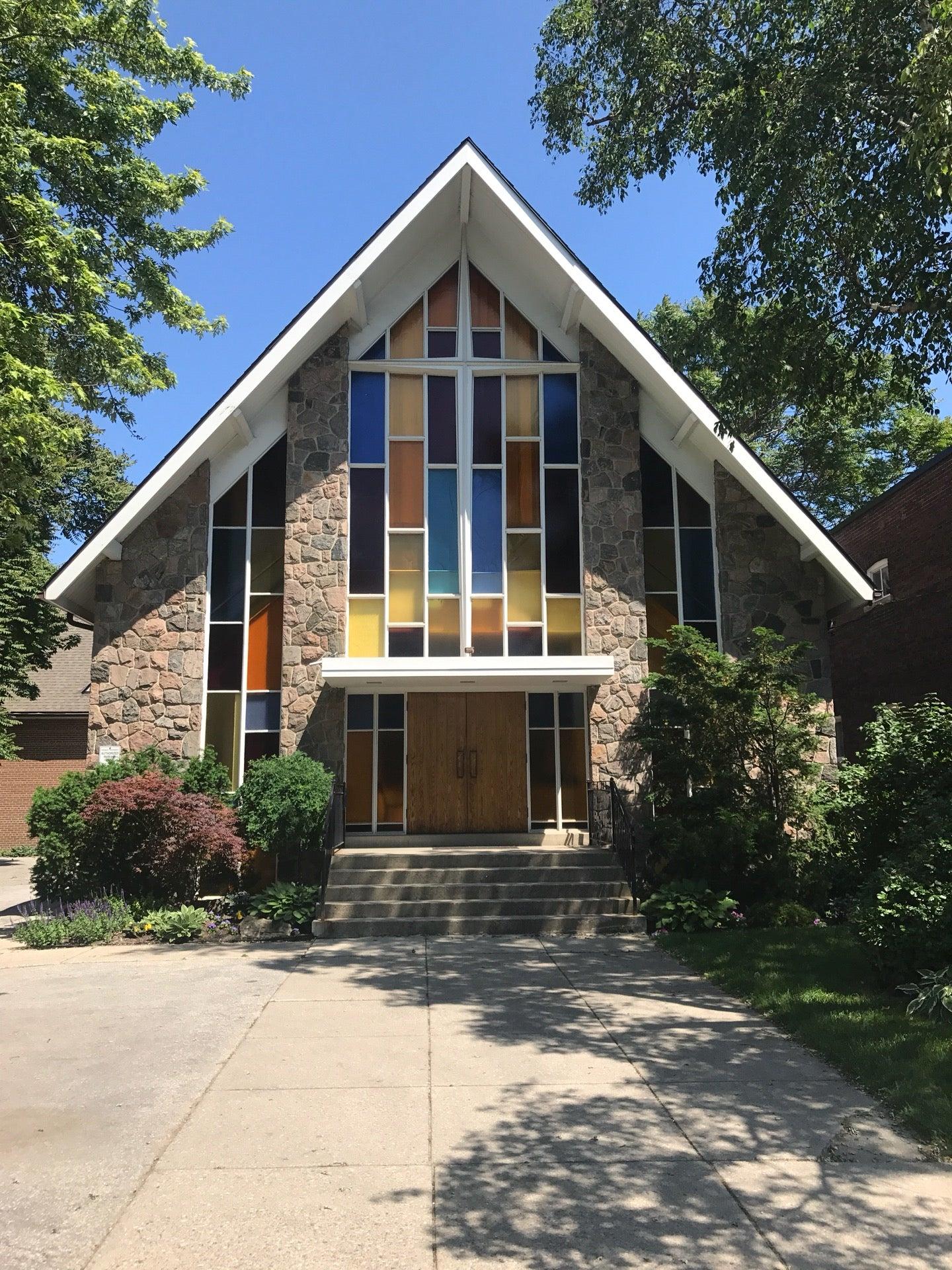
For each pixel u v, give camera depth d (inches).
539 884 492.7
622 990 344.5
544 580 589.6
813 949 386.0
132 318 633.0
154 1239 161.5
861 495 1155.3
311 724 558.9
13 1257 154.9
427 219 588.1
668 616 591.8
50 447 400.8
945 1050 251.3
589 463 594.2
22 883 751.1
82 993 344.8
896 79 387.5
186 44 597.6
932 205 391.2
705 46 614.9
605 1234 163.6
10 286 482.6
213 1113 221.3
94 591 588.1
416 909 478.0
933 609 698.2
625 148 697.0
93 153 580.4
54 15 509.4
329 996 336.2
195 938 453.4
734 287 455.8
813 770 490.6
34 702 1057.5
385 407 603.5
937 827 321.4
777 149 422.6
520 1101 229.0
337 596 570.3
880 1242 161.2
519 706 592.7
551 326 615.2
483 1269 152.3
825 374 459.2
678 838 481.7
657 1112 221.1
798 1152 198.2
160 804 473.1
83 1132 209.3
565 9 697.0
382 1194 178.7
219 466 587.5
